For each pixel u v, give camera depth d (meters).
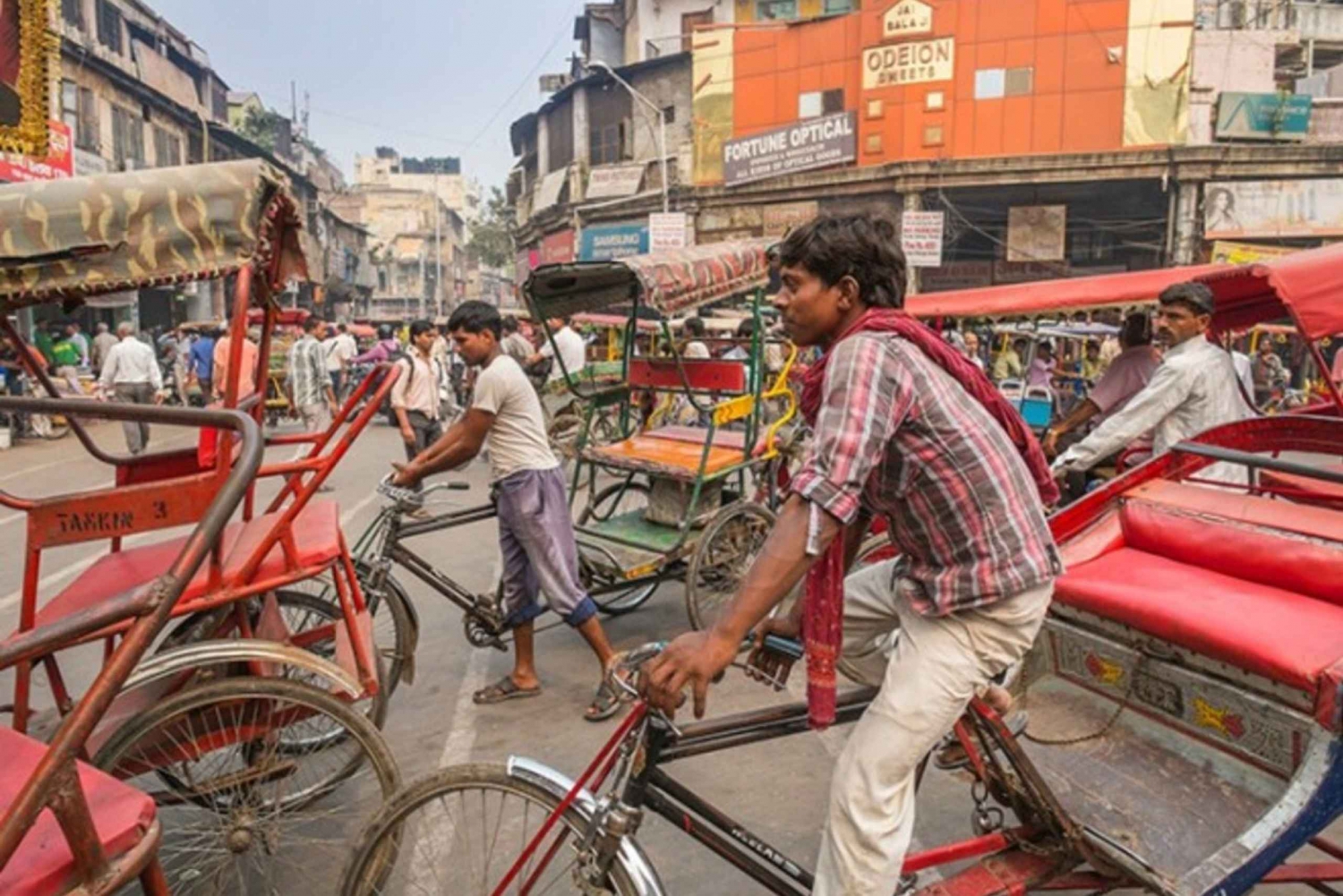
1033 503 1.84
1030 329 12.79
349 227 43.19
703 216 22.89
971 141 19.75
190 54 25.83
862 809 1.88
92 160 19.39
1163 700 2.39
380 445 12.12
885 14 19.91
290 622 3.61
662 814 1.97
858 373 1.68
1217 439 3.12
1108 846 2.05
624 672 1.96
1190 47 18.70
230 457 2.50
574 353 10.48
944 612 1.83
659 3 26.09
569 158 26.55
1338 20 22.44
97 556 6.42
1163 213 20.72
